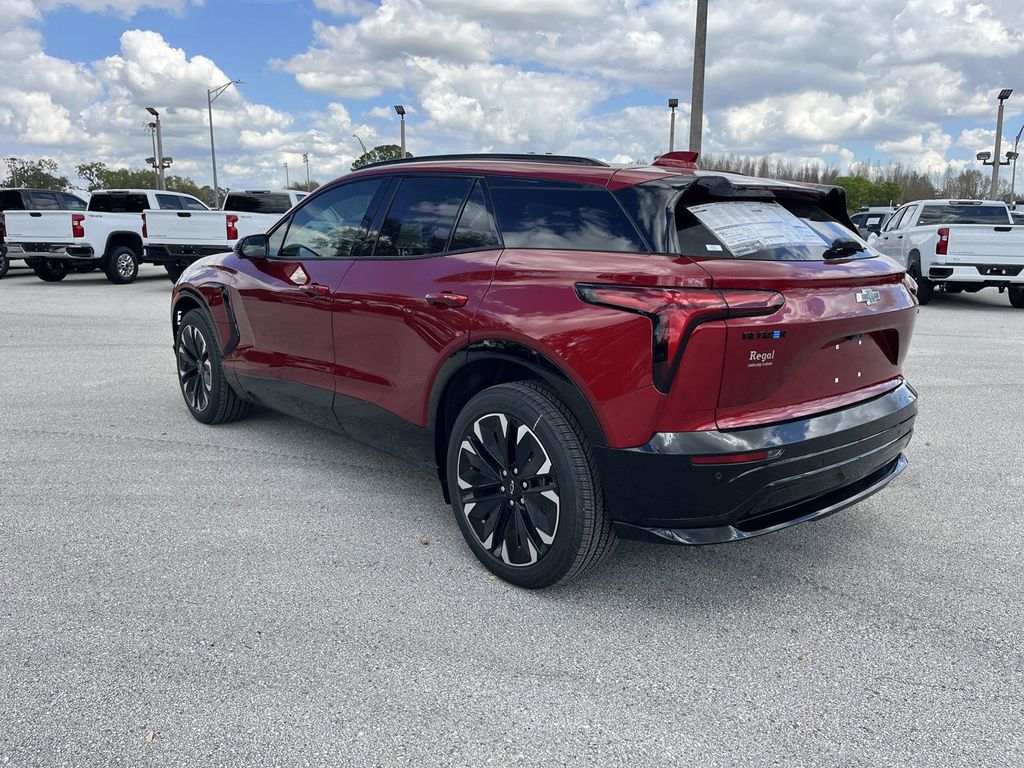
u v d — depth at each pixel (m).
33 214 14.98
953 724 2.38
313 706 2.41
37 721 2.31
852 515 4.02
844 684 2.58
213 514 3.86
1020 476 4.60
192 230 14.39
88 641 2.73
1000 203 14.40
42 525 3.70
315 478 4.38
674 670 2.65
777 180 3.37
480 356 3.12
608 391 2.73
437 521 3.84
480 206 3.38
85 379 6.73
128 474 4.39
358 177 4.06
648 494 2.75
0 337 8.93
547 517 3.00
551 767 2.18
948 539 3.72
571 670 2.63
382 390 3.69
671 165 3.49
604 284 2.77
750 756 2.23
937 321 11.42
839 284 2.88
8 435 5.08
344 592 3.12
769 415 2.80
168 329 9.62
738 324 2.61
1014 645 2.82
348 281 3.83
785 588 3.24
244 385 4.79
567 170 3.21
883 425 3.14
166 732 2.28
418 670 2.61
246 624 2.87
